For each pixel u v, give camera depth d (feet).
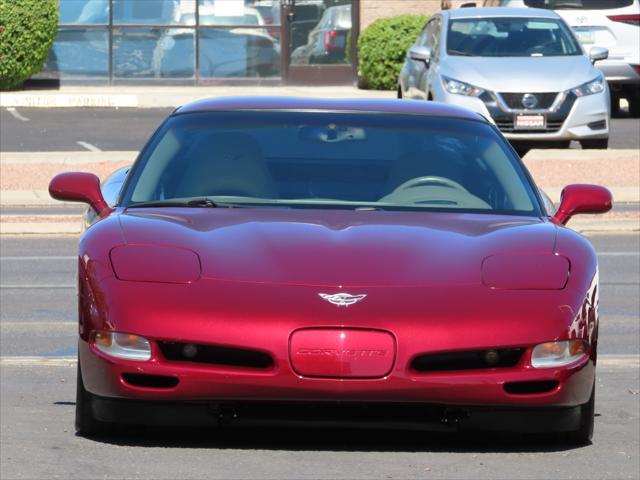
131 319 39.55
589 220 106.22
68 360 58.34
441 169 49.32
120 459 40.40
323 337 39.01
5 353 60.29
